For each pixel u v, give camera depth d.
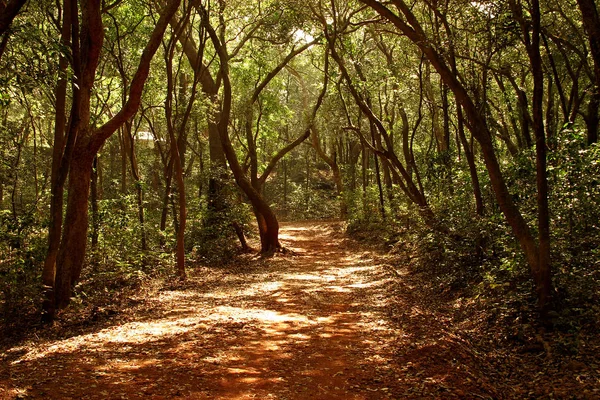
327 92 25.27
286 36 18.94
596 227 8.78
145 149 33.53
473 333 8.12
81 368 6.30
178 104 18.95
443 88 15.46
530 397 5.53
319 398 5.42
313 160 55.97
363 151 31.58
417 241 15.34
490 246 11.18
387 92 22.62
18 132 16.08
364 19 19.16
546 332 7.28
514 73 15.78
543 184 7.59
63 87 11.98
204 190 23.12
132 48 16.31
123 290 12.82
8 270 9.77
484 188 12.48
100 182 25.67
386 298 11.20
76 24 10.22
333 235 28.98
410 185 16.72
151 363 6.53
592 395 5.25
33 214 11.55
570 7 12.86
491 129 18.20
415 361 6.47
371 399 5.38
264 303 11.00
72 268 11.30
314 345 7.52
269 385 5.81
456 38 10.49
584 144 9.49
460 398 5.30
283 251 21.00
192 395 5.43
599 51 6.51
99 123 19.44
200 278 14.99
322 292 12.28
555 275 8.12
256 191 21.09
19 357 7.43
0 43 8.23
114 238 15.06
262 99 23.55
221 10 16.81
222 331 8.26
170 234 16.78
